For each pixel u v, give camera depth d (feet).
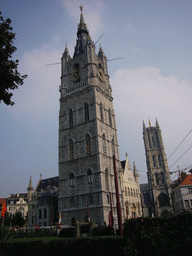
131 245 55.93
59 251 69.82
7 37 65.82
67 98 230.68
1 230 87.66
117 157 223.10
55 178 323.78
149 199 417.08
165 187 368.68
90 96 214.48
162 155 391.24
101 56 260.01
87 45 236.02
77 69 239.91
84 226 126.21
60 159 212.84
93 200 180.55
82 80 228.02
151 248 53.21
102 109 218.79
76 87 228.84
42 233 145.38
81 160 198.90
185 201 249.75
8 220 276.00
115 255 61.46
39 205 273.75
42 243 73.20
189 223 52.21
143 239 54.85
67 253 68.64
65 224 188.14
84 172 193.47
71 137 213.46
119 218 78.64
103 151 201.36
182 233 52.01
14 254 74.38
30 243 74.23
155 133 413.59
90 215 177.47
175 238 52.24
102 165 190.70
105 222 170.09
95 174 187.01
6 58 65.36
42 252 71.56
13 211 366.02
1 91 65.46
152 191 372.99
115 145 226.17
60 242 70.74
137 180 289.12
